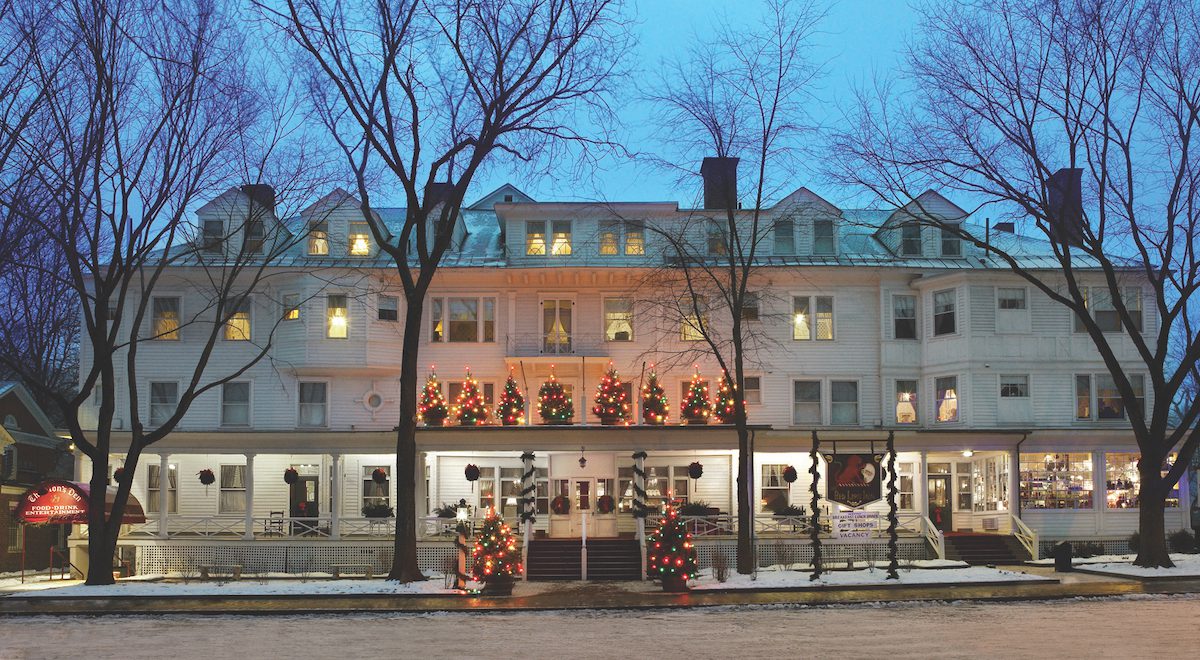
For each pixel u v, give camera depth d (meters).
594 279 39.34
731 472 37.88
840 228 42.66
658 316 38.72
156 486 39.34
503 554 26.66
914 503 39.97
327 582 28.16
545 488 38.94
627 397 39.19
